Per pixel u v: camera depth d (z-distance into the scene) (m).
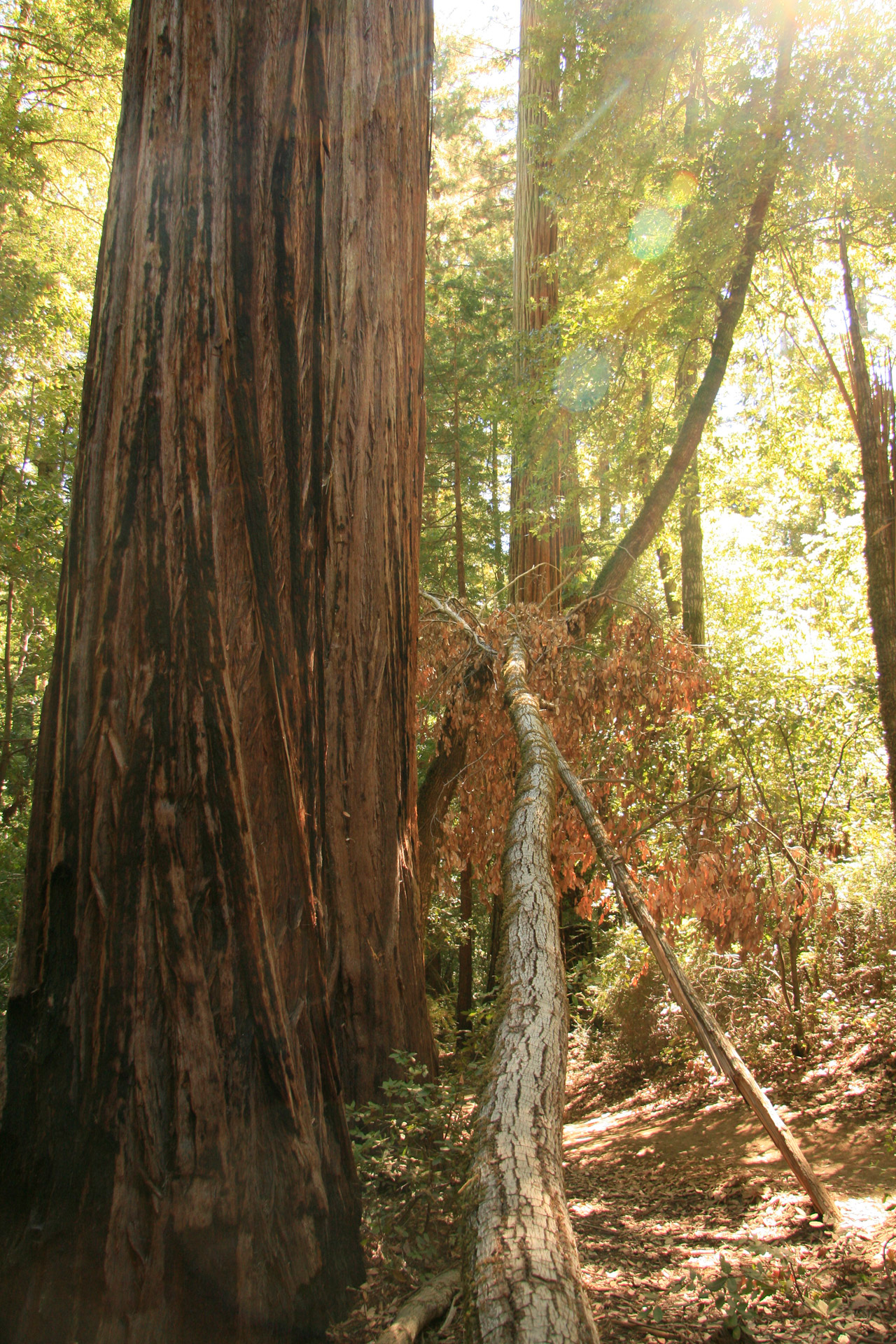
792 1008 7.12
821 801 7.75
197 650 3.00
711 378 9.77
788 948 7.31
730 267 9.34
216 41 3.34
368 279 4.16
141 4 3.40
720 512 16.30
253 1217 2.75
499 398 12.38
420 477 4.73
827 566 11.02
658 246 9.77
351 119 4.06
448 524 17.88
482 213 20.66
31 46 13.02
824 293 11.62
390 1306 2.87
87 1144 2.72
